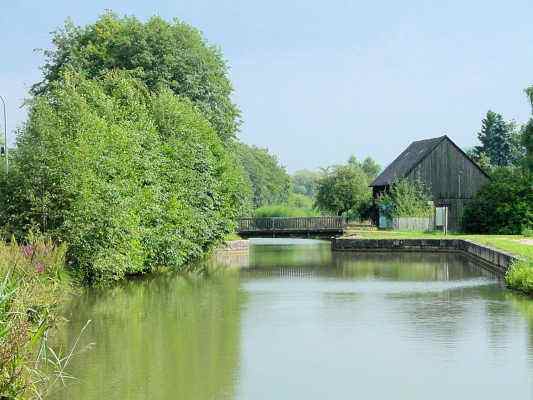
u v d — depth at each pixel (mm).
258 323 20766
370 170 129375
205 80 49969
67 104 28297
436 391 13812
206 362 16000
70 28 51250
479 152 108750
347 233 61500
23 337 10797
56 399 13156
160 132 36781
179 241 34188
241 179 45969
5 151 27719
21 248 22469
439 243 52500
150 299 25391
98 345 17547
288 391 13836
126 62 47844
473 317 21719
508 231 59844
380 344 17875
